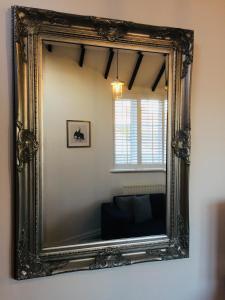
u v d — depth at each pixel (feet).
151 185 5.22
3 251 4.50
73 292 4.88
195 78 5.55
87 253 4.82
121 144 5.08
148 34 5.07
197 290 5.66
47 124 4.62
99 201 4.97
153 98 5.20
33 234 4.53
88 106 4.89
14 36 4.37
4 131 4.48
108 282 5.08
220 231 5.77
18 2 4.51
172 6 5.39
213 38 5.66
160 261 5.39
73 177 4.81
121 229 5.06
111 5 5.03
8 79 4.49
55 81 4.67
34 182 4.53
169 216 5.28
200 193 5.65
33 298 4.66
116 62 5.00
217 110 5.71
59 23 4.58
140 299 5.28
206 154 5.66
